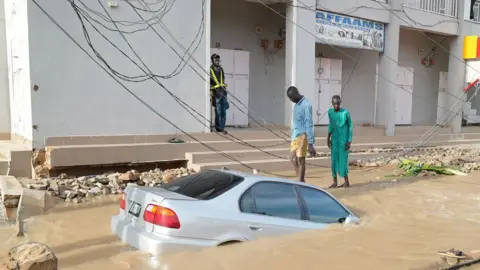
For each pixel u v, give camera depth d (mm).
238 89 14820
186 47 11352
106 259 5023
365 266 4898
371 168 12977
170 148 10625
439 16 18359
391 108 16828
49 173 9320
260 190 5434
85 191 8352
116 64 10359
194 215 4789
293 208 5617
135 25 10547
